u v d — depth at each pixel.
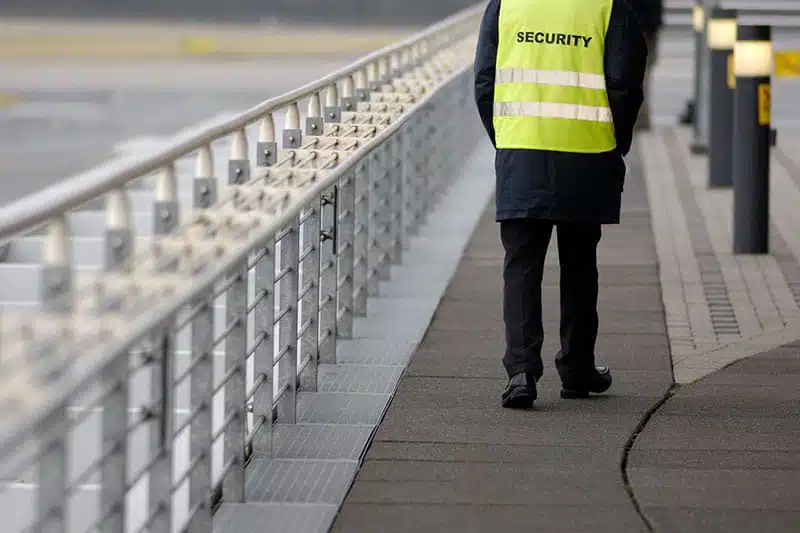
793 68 35.50
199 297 14.73
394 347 24.50
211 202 15.59
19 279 29.69
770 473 17.36
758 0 68.62
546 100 19.69
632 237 35.53
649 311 27.30
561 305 20.78
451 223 37.19
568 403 20.77
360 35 132.75
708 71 45.47
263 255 18.31
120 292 11.60
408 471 17.53
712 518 15.69
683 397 21.11
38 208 10.98
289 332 19.91
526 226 20.09
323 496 16.73
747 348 24.30
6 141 67.50
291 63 105.81
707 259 32.59
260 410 18.42
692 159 50.72
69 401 10.70
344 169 18.05
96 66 105.12
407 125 33.84
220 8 161.00
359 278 26.81
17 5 160.25
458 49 45.28
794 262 32.12
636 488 16.78
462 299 28.39
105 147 65.50
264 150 18.64
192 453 15.31
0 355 10.08
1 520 21.14
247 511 16.30
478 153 50.22
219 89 87.81
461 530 15.34
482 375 22.48
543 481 17.06
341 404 20.98
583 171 19.72
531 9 19.80
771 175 46.47
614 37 19.64
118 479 12.76
